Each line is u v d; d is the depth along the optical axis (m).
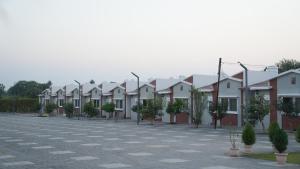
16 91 130.12
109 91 64.06
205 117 44.34
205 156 17.33
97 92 67.56
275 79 35.94
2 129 35.75
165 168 14.07
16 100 91.06
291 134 31.09
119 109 61.19
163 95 51.59
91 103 62.00
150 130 34.84
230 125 38.50
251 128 18.50
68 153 18.38
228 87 41.22
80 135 29.00
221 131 33.75
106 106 58.38
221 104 38.50
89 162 15.54
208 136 28.31
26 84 130.38
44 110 80.38
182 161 15.80
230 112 40.84
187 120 46.53
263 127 32.91
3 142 23.70
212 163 15.28
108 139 25.73
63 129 35.88
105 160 16.09
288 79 34.72
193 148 20.48
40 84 118.81
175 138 26.56
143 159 16.38
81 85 72.94
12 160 16.12
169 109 45.16
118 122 50.09
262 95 33.94
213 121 42.75
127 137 27.30
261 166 14.52
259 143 23.38
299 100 33.88
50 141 24.33
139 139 25.75
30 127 38.84
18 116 71.38
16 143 23.11
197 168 14.08
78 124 44.84
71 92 75.88
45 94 88.31
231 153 17.42
